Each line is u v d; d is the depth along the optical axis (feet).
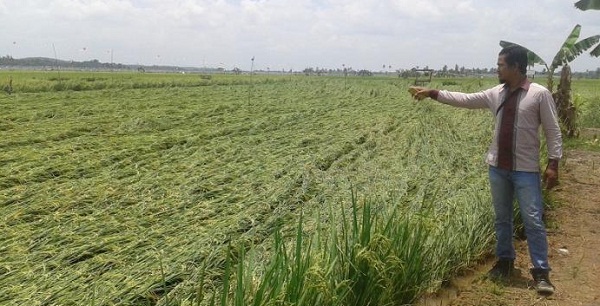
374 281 11.96
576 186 28.63
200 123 51.70
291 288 9.98
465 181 26.76
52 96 80.07
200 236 17.87
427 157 33.19
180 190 24.81
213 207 21.79
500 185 15.44
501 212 15.69
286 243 17.10
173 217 20.44
